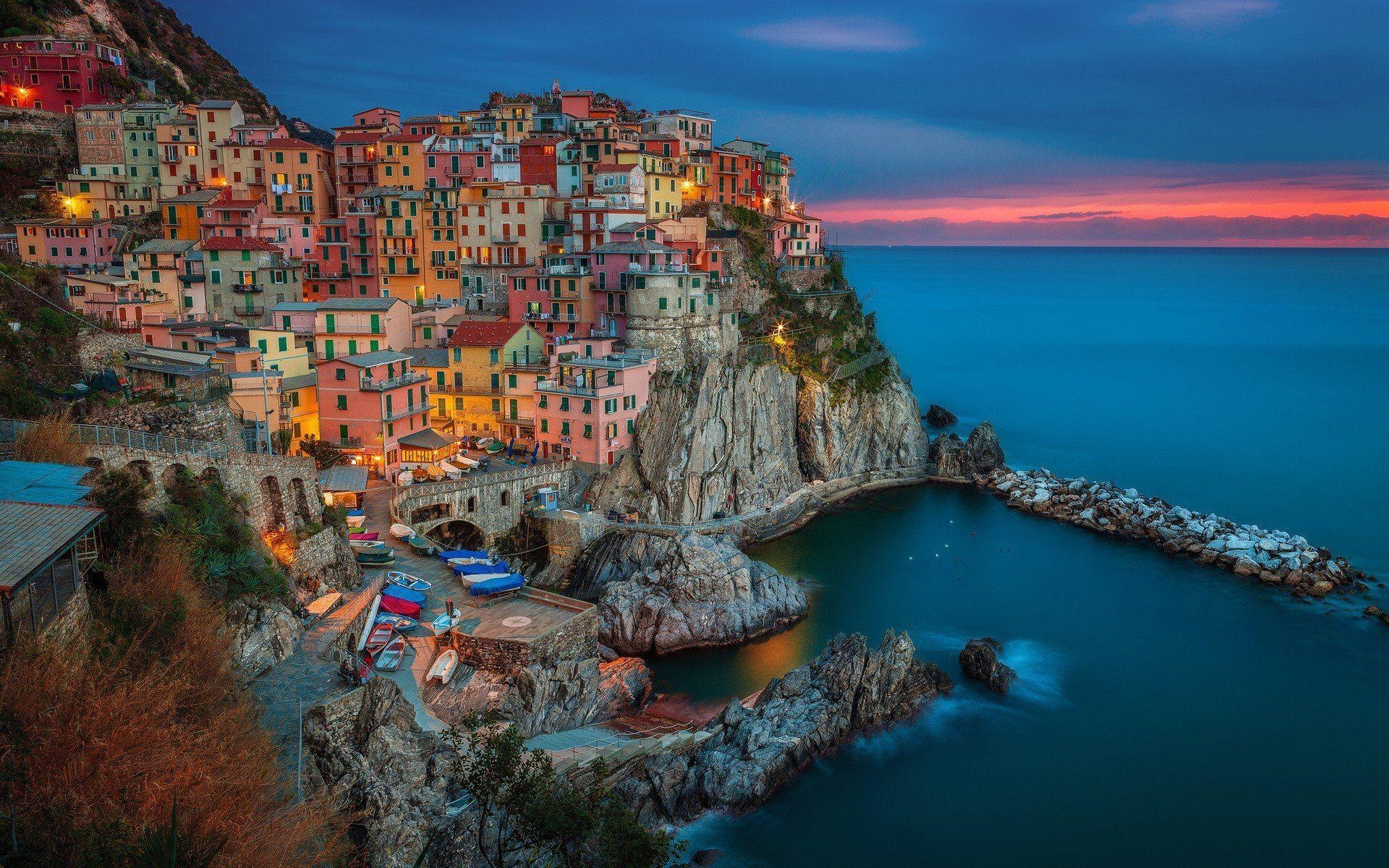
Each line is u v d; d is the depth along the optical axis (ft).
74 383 220.02
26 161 474.08
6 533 114.73
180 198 458.09
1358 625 290.15
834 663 227.61
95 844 82.99
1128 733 229.04
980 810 199.62
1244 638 280.51
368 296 433.48
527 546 309.83
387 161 465.88
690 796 195.42
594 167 436.35
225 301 406.00
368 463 301.63
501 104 564.30
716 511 352.90
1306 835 194.70
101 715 93.71
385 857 133.18
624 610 268.21
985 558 343.26
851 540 358.84
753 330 428.97
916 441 447.83
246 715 135.74
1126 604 303.89
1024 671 257.96
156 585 142.10
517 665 207.41
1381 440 536.01
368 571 242.58
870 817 194.70
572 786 171.42
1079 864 184.65
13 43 501.15
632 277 365.20
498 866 131.03
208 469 192.85
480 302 426.92
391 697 160.45
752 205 532.32
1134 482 449.48
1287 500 422.00
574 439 335.67
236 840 95.76
